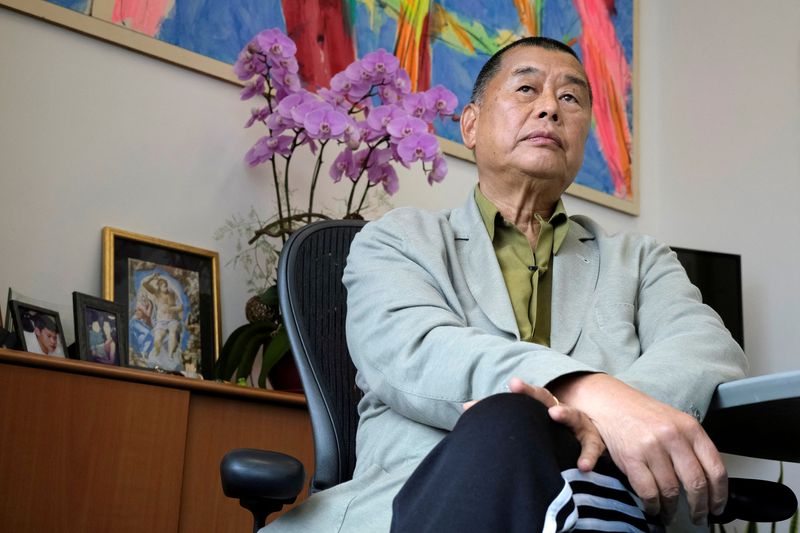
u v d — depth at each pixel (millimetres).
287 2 2693
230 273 2445
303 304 1358
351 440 1295
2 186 2129
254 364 2436
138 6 2404
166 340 2240
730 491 1085
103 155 2293
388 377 1097
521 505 712
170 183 2393
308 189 2641
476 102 1664
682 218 3650
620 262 1392
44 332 1951
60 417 1663
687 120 3730
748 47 3625
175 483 1793
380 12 2896
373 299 1195
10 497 1588
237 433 1918
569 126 1541
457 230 1409
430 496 743
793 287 3318
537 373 930
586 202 3422
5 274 2098
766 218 3438
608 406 891
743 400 891
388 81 2473
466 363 997
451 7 3102
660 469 853
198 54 2490
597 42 3602
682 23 3836
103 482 1697
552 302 1340
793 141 3428
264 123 2465
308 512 1072
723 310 3207
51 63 2252
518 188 1504
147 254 2287
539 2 3395
